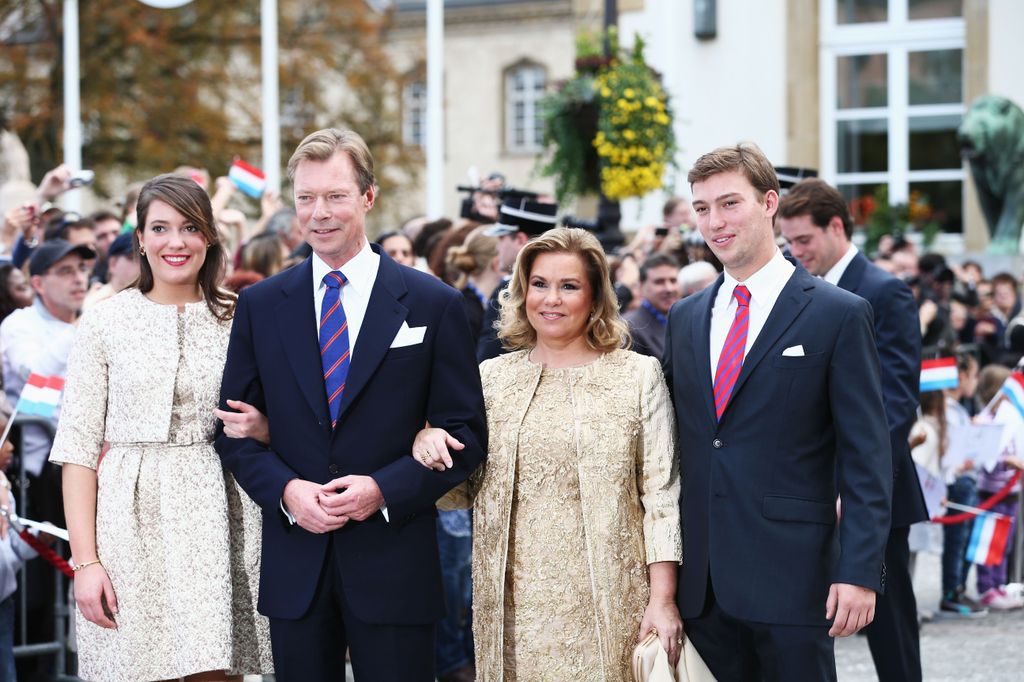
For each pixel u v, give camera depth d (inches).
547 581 153.0
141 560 161.2
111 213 300.0
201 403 164.6
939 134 612.4
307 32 1167.0
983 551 289.3
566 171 397.7
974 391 368.5
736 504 150.9
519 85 1466.5
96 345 164.2
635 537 156.0
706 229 153.9
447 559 239.3
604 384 156.8
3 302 254.8
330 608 155.3
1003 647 262.4
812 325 151.3
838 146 621.9
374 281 158.2
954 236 612.4
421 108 1478.8
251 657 166.6
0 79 993.5
